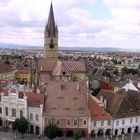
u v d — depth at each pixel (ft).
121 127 441.68
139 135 442.50
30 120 434.71
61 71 644.69
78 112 419.13
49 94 441.68
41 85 588.91
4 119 456.45
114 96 463.83
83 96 435.53
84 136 422.00
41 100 433.07
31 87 553.64
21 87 514.68
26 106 432.25
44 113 421.59
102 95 479.00
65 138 416.46
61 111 421.59
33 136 422.41
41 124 424.05
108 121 430.61
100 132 431.02
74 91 440.45
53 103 431.84
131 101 470.39
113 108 447.83
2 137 414.41
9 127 453.17
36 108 426.51
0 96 463.01
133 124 451.94
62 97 436.35
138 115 453.99
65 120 418.72
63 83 449.48
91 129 422.82
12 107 446.19
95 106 437.58
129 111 449.48
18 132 431.43
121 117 437.99
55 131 395.96
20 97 444.96
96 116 426.10
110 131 434.30
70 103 429.38
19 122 409.90
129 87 549.54
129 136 435.12
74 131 410.93
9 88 485.97
